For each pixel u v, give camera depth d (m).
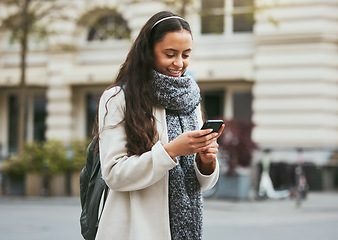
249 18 14.16
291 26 16.55
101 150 2.13
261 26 16.86
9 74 20.64
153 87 2.14
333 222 9.27
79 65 19.89
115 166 2.06
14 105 21.28
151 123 2.12
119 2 18.53
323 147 16.25
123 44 19.36
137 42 2.18
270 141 16.69
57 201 12.66
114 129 2.12
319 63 16.38
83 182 2.36
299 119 16.50
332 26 16.38
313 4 16.36
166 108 2.18
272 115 16.77
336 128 16.52
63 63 19.81
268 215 10.30
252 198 13.23
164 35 2.13
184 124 2.21
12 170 14.01
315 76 16.41
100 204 2.18
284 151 16.48
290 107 16.58
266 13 16.69
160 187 2.10
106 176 2.08
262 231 8.05
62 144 14.29
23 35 15.30
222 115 17.94
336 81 16.50
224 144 12.55
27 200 12.98
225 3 17.66
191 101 2.19
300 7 16.47
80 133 19.97
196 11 13.59
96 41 19.75
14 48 20.72
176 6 13.21
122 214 2.12
